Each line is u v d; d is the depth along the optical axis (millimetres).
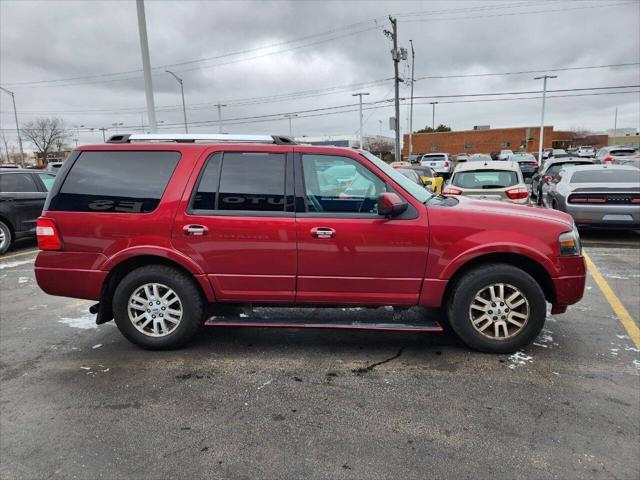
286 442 2838
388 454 2711
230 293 4008
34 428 3010
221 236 3900
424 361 3924
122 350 4246
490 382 3539
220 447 2795
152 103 13539
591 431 2900
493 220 3824
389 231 3814
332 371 3773
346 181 3910
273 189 3920
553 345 4184
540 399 3283
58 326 4910
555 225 3844
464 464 2611
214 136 4168
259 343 4359
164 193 3949
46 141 69875
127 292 4059
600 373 3654
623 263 7375
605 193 8625
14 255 8898
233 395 3408
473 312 3965
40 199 9539
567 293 3873
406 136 61969
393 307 4109
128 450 2773
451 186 9242
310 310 4535
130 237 3961
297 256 3885
